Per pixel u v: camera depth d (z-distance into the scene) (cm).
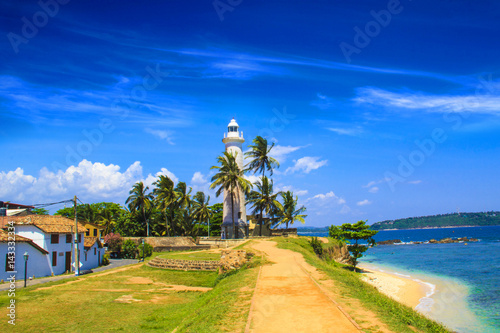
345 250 7256
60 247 4275
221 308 1594
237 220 6269
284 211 7012
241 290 1942
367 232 5750
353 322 1306
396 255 10094
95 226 6888
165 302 2431
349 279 2272
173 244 6631
